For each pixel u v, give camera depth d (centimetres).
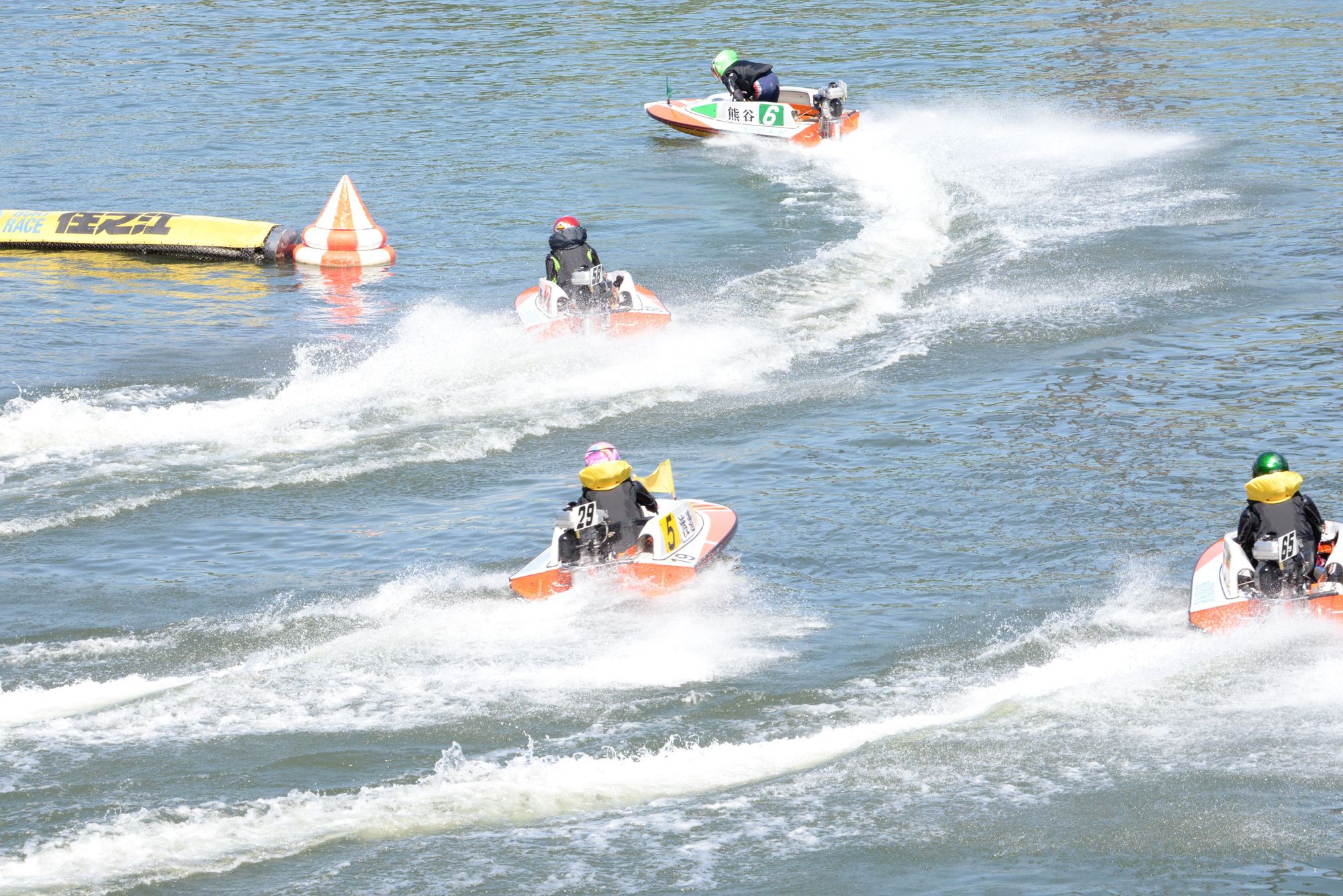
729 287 8575
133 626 4516
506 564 4956
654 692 3966
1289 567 4203
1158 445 5850
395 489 5738
